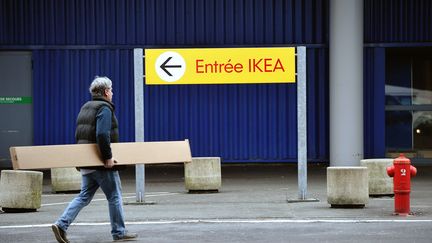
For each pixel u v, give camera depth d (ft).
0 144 88.48
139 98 53.36
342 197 49.44
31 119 88.58
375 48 88.07
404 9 87.71
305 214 46.98
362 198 49.42
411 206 50.62
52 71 87.97
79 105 88.02
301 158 53.98
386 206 50.57
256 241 37.09
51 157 34.30
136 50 53.36
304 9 88.12
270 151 88.58
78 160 34.55
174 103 88.33
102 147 34.40
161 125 88.33
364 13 87.97
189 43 88.12
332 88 83.25
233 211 48.93
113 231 36.96
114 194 36.17
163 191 64.03
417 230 40.04
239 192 61.93
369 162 56.13
